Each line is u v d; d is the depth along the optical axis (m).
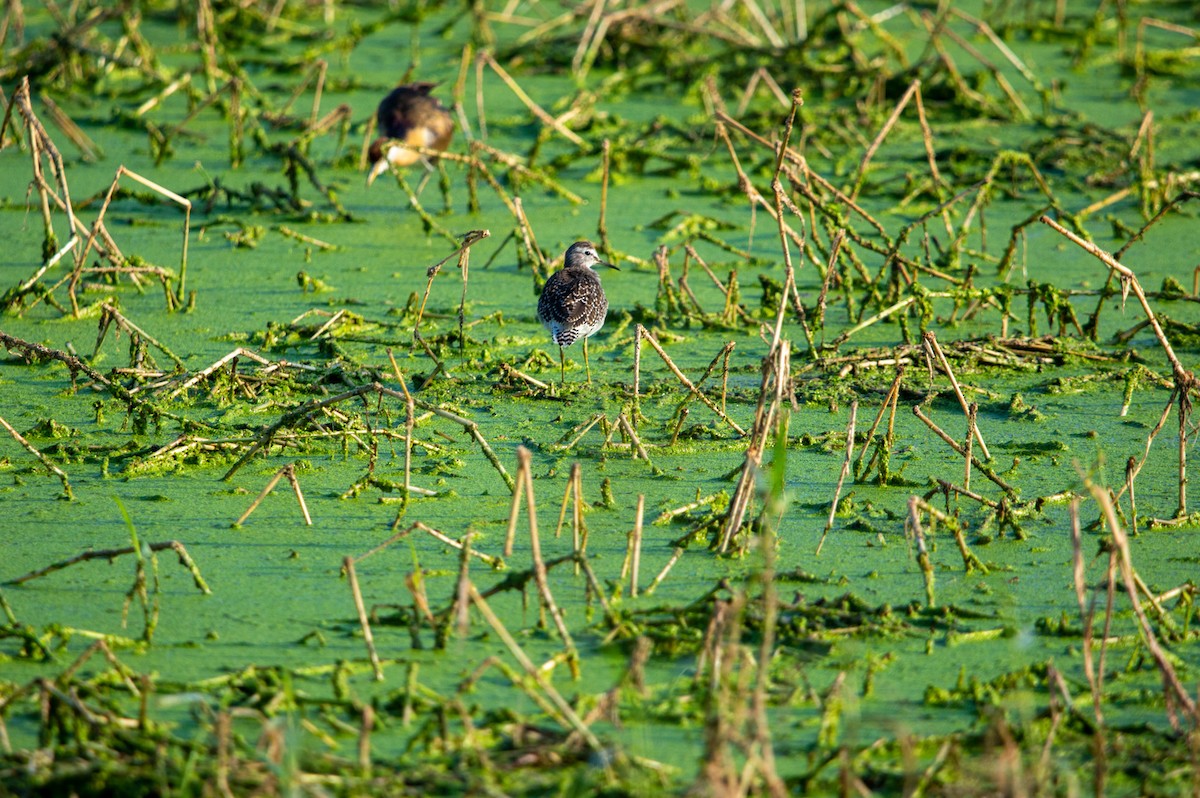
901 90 23.52
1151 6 30.12
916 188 18.92
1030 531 10.05
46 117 22.14
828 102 23.53
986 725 7.48
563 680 7.88
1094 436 11.81
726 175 20.28
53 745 7.11
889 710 7.66
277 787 6.55
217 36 25.31
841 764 6.92
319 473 11.04
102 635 8.34
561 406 12.48
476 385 12.91
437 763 6.99
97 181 19.33
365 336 14.11
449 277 16.17
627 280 16.12
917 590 9.12
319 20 28.80
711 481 10.92
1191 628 8.59
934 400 12.67
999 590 9.12
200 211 18.55
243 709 7.41
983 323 14.93
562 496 10.60
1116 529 7.41
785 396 12.47
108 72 24.14
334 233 17.75
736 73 24.11
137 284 15.44
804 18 27.92
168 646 8.27
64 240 17.17
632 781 6.75
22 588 9.01
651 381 13.07
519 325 14.62
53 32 24.62
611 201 19.19
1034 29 27.64
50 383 12.88
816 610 8.56
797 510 10.38
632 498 10.59
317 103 21.30
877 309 14.98
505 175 20.30
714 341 14.31
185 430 11.62
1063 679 7.87
